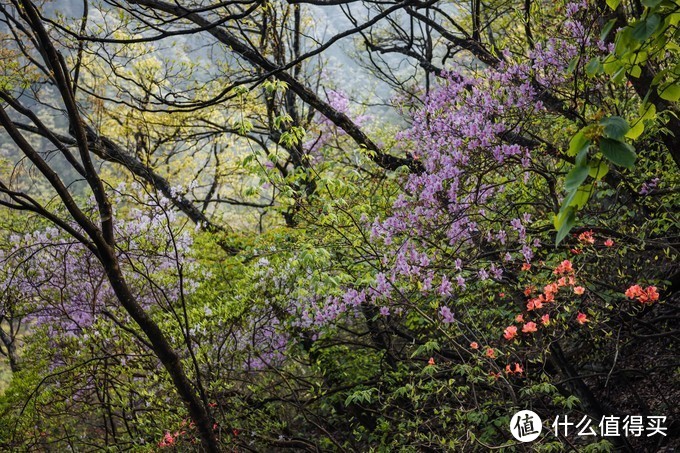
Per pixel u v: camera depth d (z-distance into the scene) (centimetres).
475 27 888
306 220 706
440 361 731
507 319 665
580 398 597
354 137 894
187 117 1140
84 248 765
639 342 687
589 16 586
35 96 802
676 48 278
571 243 599
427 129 677
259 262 775
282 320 796
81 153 523
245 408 768
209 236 1024
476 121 593
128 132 1220
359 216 704
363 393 636
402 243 602
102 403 716
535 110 620
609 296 555
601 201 723
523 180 632
